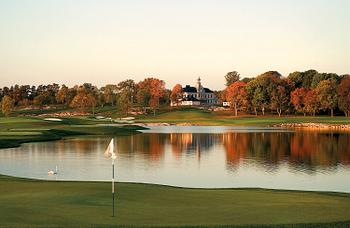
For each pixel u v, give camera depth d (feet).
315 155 218.79
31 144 275.39
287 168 175.42
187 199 88.48
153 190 98.99
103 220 69.82
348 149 245.04
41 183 107.76
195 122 581.94
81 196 89.66
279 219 71.82
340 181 146.72
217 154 225.56
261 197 92.02
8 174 161.38
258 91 642.22
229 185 139.54
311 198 91.86
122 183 110.83
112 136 350.43
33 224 66.03
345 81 564.30
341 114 639.76
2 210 75.77
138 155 221.05
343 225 66.33
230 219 71.61
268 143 284.61
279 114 645.92
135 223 68.03
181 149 251.39
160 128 485.97
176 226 64.64
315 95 595.06
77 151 236.43
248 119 598.34
